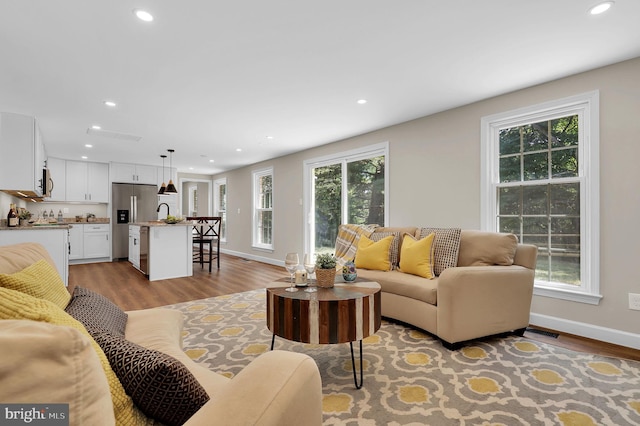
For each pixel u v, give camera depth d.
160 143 5.06
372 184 4.49
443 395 1.74
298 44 2.21
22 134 3.58
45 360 0.43
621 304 2.44
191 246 5.14
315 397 0.71
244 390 0.61
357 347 2.39
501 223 3.18
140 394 0.70
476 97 3.17
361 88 2.95
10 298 0.67
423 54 2.35
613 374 1.97
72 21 1.92
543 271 2.92
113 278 4.89
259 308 3.39
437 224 3.62
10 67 2.50
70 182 6.34
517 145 3.09
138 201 6.92
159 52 2.30
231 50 2.28
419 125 3.81
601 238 2.53
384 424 1.50
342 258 3.81
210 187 8.70
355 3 1.79
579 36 2.11
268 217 6.64
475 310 2.38
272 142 5.03
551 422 1.51
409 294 2.72
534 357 2.22
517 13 1.87
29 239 3.42
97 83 2.81
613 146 2.48
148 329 1.52
